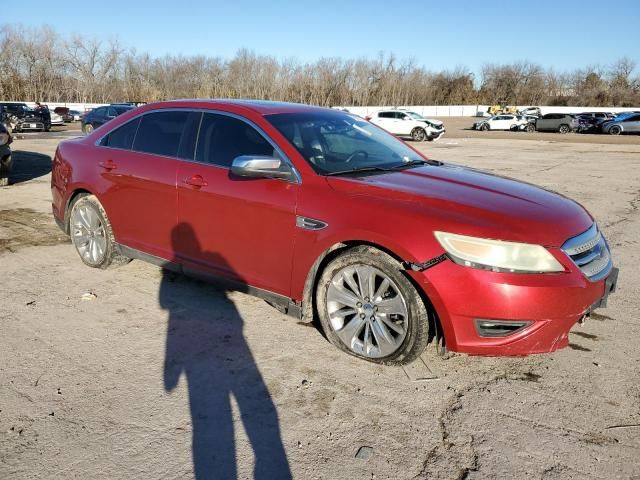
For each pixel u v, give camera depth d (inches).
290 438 103.5
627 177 508.4
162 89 2691.9
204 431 105.1
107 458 97.0
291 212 135.7
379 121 1170.0
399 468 95.7
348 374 126.7
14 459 96.0
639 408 114.8
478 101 3725.4
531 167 604.7
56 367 128.0
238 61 2802.7
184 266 164.4
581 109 2687.0
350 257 128.8
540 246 114.3
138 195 173.0
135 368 128.2
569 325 118.0
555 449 101.2
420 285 118.3
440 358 135.4
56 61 2455.7
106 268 195.6
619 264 217.3
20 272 193.6
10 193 353.7
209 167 155.4
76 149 198.4
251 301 169.3
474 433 105.7
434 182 138.8
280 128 149.1
